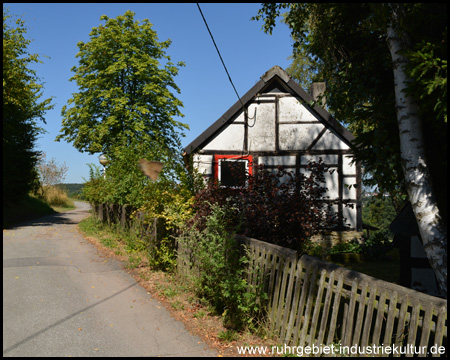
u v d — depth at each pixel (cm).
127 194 1236
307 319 405
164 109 2473
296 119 1391
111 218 1430
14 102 1944
